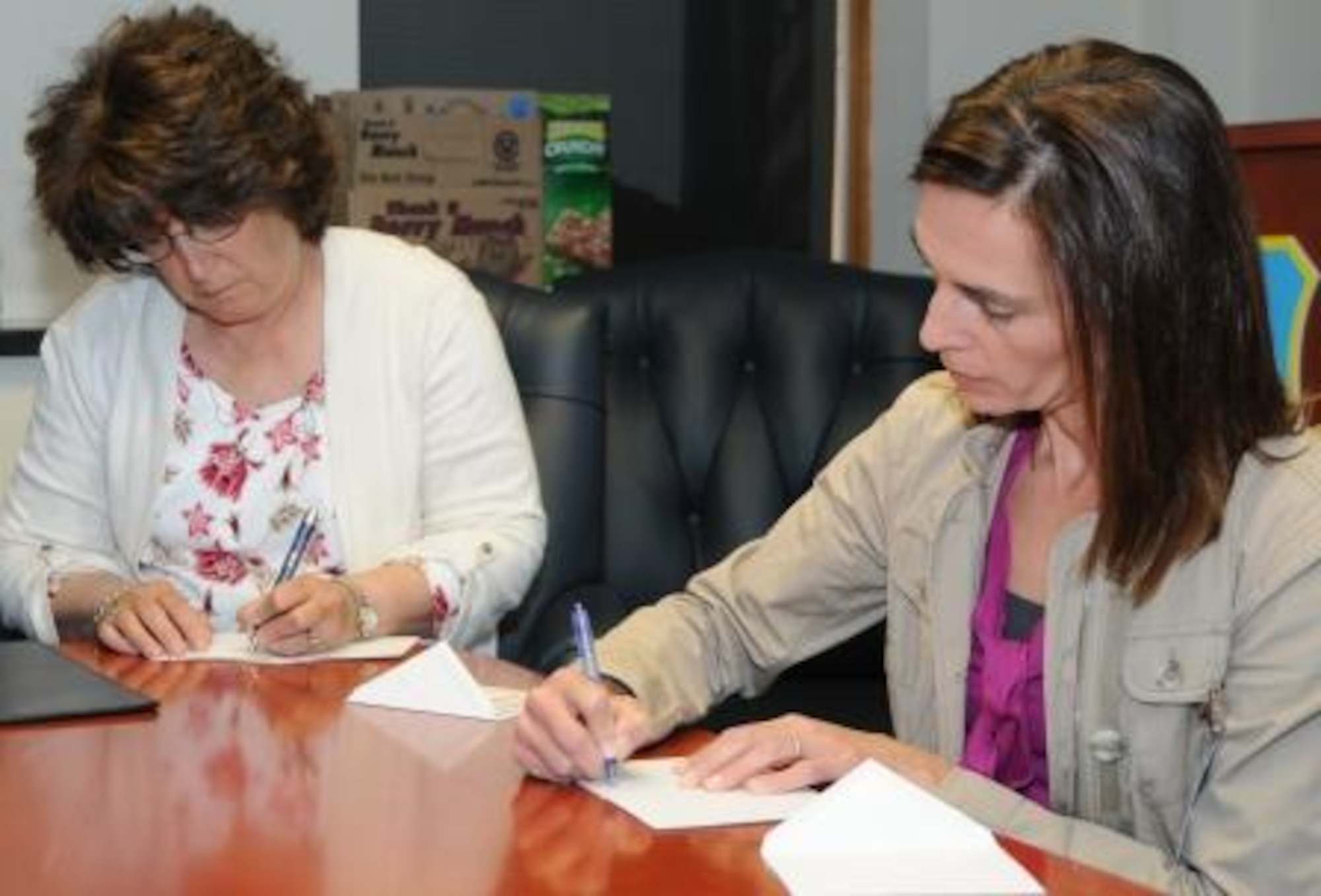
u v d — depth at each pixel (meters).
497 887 0.93
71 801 1.08
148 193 1.59
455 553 1.75
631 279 2.48
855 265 3.31
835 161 3.62
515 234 2.89
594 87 3.44
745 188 3.57
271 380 1.83
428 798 1.09
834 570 1.54
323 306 1.84
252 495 1.82
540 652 2.20
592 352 2.29
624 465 2.40
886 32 3.52
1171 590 1.24
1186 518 1.21
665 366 2.45
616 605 2.27
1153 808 1.27
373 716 1.31
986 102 1.20
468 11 3.33
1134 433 1.20
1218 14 3.33
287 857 0.97
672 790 1.12
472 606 1.74
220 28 1.69
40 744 1.22
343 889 0.92
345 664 1.50
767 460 2.43
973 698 1.39
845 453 1.59
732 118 3.54
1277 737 1.16
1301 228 2.48
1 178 2.77
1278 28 3.28
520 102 2.88
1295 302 2.47
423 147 2.82
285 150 1.68
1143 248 1.17
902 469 1.49
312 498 1.82
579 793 1.11
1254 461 1.23
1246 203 1.20
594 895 0.92
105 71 1.62
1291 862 1.13
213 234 1.65
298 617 1.53
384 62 3.29
